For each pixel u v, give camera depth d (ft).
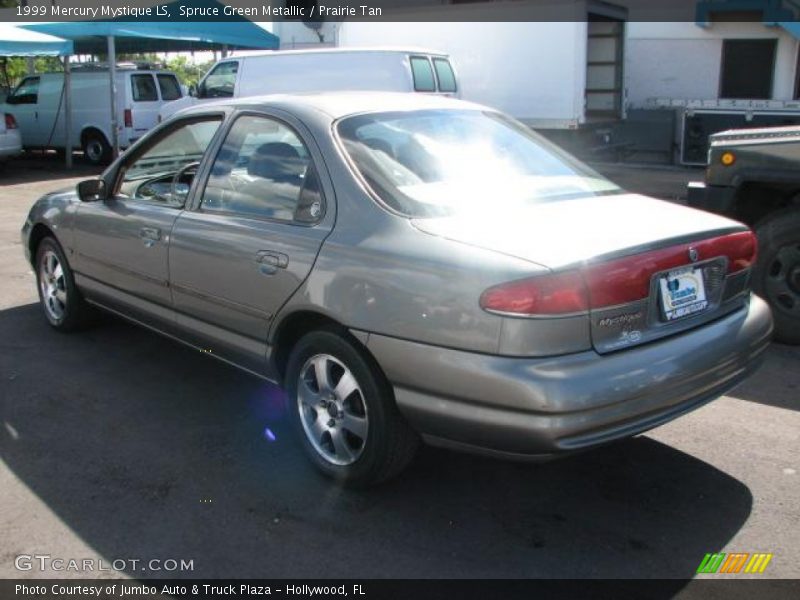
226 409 14.17
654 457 12.41
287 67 44.01
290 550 10.03
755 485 11.55
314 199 11.57
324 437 11.63
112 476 11.83
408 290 9.91
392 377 10.20
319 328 11.39
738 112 45.14
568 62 43.75
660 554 9.91
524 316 9.12
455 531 10.44
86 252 16.40
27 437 13.08
